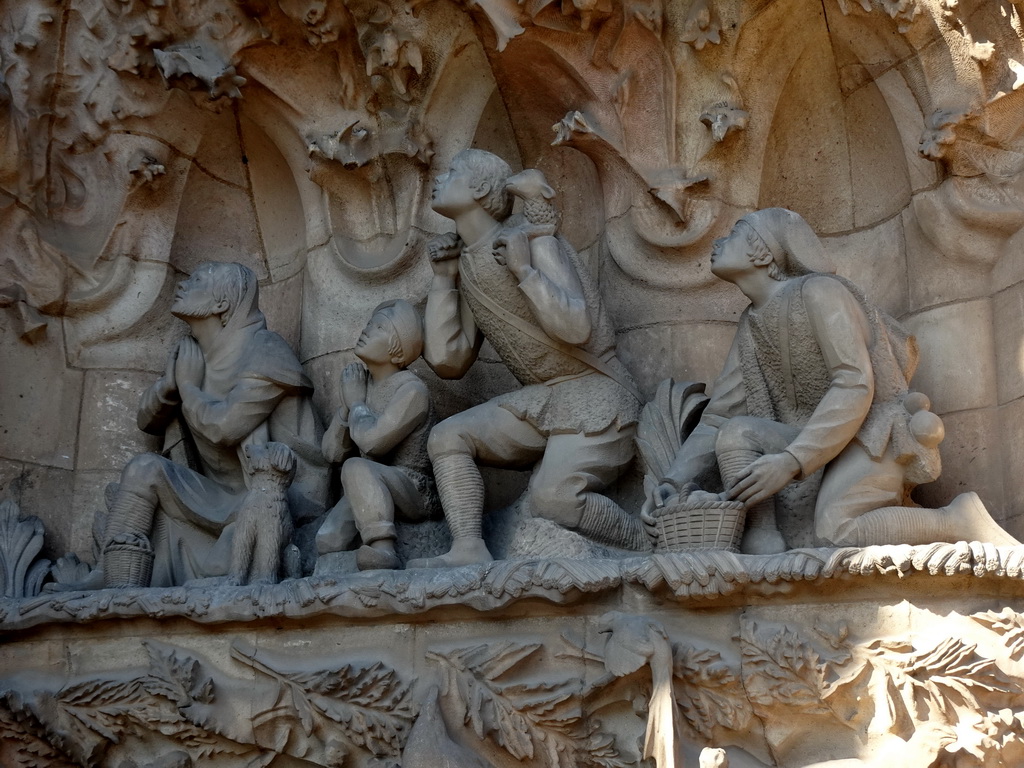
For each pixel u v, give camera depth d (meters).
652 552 5.05
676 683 4.73
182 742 5.09
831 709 4.64
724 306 5.70
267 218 6.24
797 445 4.80
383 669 4.91
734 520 4.78
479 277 5.30
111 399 5.90
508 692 4.82
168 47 5.85
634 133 5.71
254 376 5.56
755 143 5.73
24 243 5.86
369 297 5.91
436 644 4.93
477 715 4.80
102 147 5.99
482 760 4.80
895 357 5.04
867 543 4.73
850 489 4.81
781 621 4.72
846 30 5.63
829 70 5.77
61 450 5.84
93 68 5.93
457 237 5.46
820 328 4.91
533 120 6.02
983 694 4.55
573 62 5.71
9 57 5.82
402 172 5.93
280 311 6.12
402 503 5.27
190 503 5.42
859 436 4.86
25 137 5.82
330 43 5.81
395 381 5.43
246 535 5.24
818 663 4.63
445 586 4.86
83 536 5.74
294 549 5.30
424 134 5.91
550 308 5.13
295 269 6.14
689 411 5.29
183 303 5.65
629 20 5.61
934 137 5.33
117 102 5.93
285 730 4.98
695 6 5.61
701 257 5.69
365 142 5.89
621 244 5.76
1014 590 4.65
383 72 5.79
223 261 6.18
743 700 4.70
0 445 5.76
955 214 5.41
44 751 5.14
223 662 5.07
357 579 4.95
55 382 5.89
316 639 5.03
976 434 5.29
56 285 5.90
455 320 5.45
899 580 4.65
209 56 5.83
